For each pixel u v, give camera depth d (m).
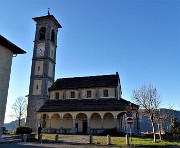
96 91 42.00
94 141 23.47
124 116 43.16
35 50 47.69
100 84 42.53
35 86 45.06
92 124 39.94
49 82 46.34
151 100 30.52
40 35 49.12
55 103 42.97
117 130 36.53
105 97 41.16
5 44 19.58
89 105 39.69
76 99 42.88
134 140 25.28
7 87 19.94
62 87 44.84
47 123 42.66
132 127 41.56
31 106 43.78
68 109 39.59
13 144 18.98
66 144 21.12
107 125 39.03
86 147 18.66
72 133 37.53
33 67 46.47
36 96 44.19
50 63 47.56
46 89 44.78
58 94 44.66
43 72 45.47
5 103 19.56
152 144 21.39
